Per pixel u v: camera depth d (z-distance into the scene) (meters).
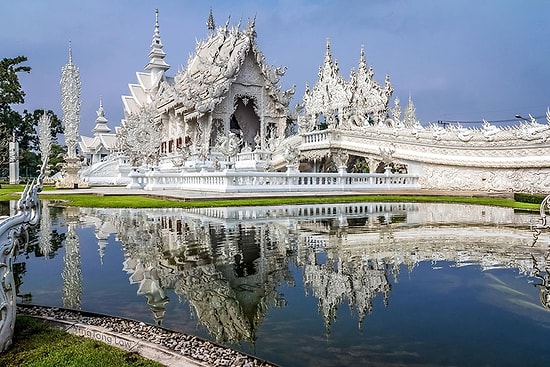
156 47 80.12
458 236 10.54
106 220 14.09
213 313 5.25
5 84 61.84
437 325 4.74
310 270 7.28
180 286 6.43
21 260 8.35
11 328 4.32
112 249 9.32
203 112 47.50
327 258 8.17
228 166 34.94
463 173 29.36
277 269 7.37
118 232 11.62
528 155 26.09
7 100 62.47
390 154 32.50
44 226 12.87
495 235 10.77
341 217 14.60
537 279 6.61
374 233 11.10
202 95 49.09
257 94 51.47
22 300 5.86
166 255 8.59
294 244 9.61
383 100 45.31
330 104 43.97
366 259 8.07
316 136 38.97
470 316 5.01
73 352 4.11
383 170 36.59
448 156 30.06
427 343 4.26
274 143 44.69
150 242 10.05
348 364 3.84
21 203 4.82
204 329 4.75
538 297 5.72
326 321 4.91
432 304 5.46
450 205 19.44
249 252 8.77
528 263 7.66
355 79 47.78
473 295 5.82
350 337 4.44
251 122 56.66
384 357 3.97
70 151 40.94
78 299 5.88
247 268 7.45
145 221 13.75
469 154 29.05
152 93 74.50
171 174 30.83
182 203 19.31
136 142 55.25
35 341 4.43
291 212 16.20
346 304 5.51
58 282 6.75
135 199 22.72
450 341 4.30
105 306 5.59
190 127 51.56
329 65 44.34
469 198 22.94
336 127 38.91
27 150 70.19
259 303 5.59
